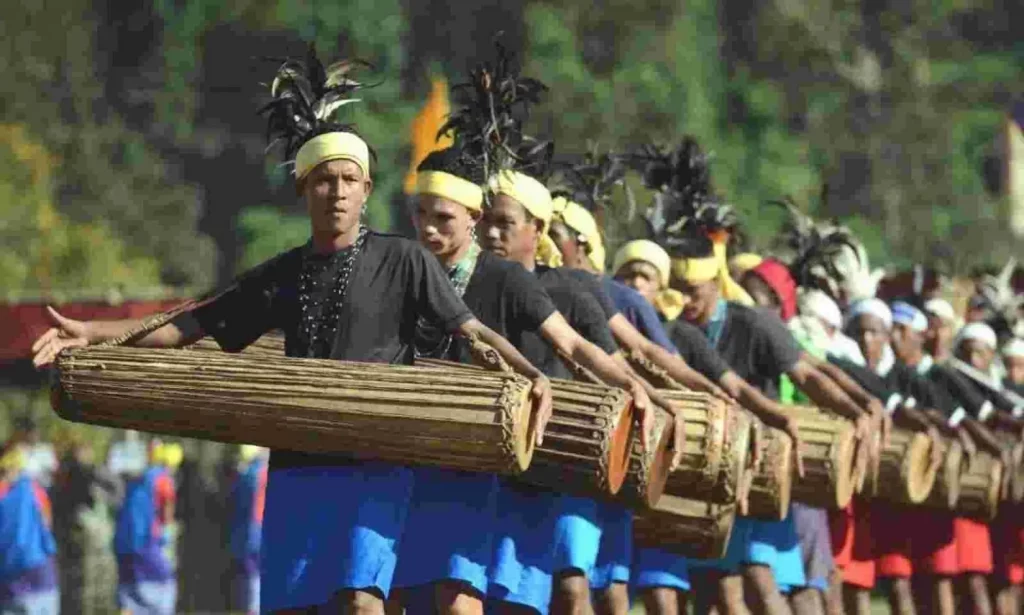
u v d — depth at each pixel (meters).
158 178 153.62
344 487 22.61
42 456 72.12
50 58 156.88
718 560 34.06
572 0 145.75
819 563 36.59
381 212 133.25
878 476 38.66
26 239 111.31
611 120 138.75
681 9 150.25
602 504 29.70
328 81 23.75
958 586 44.50
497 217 27.61
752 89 154.62
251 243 146.50
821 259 40.47
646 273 32.53
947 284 52.94
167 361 23.22
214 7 158.50
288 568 22.62
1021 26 172.75
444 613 24.19
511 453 22.17
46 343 23.56
